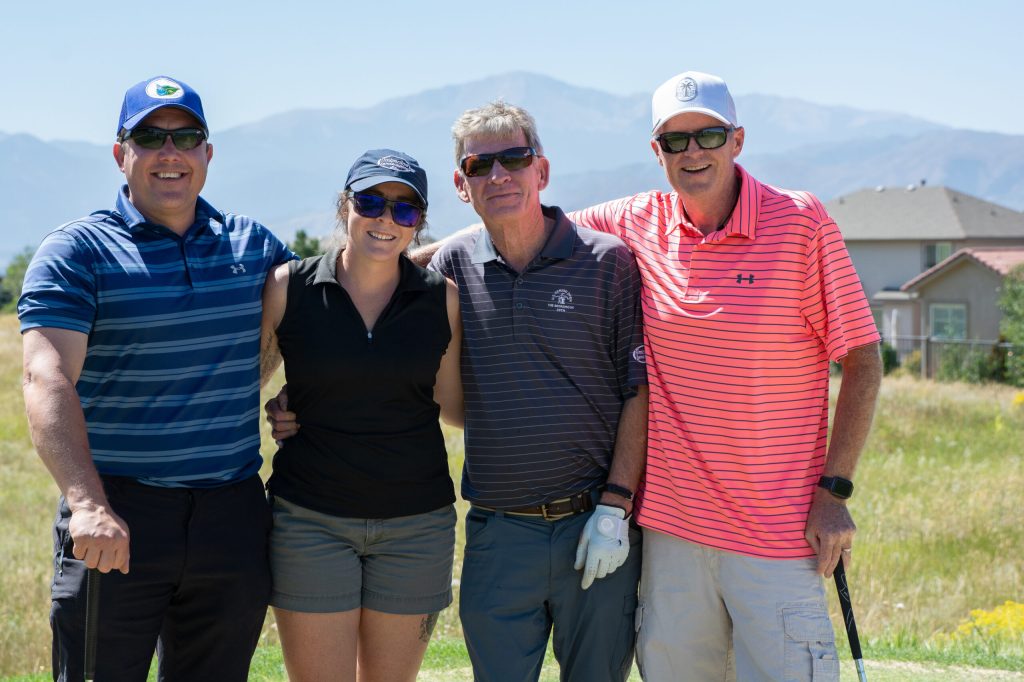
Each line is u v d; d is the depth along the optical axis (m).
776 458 3.48
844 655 5.36
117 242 3.22
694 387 3.52
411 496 3.46
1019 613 6.77
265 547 3.38
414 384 3.45
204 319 3.26
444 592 3.63
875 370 3.48
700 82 3.49
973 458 15.53
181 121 3.29
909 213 48.44
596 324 3.62
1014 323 31.44
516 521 3.65
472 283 3.65
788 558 3.45
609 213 3.89
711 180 3.49
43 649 6.46
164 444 3.17
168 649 3.37
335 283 3.41
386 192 3.39
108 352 3.17
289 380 3.46
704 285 3.51
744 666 3.54
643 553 3.74
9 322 33.38
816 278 3.43
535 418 3.59
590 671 3.68
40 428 2.89
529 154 3.59
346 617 3.47
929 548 9.88
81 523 2.78
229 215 3.53
